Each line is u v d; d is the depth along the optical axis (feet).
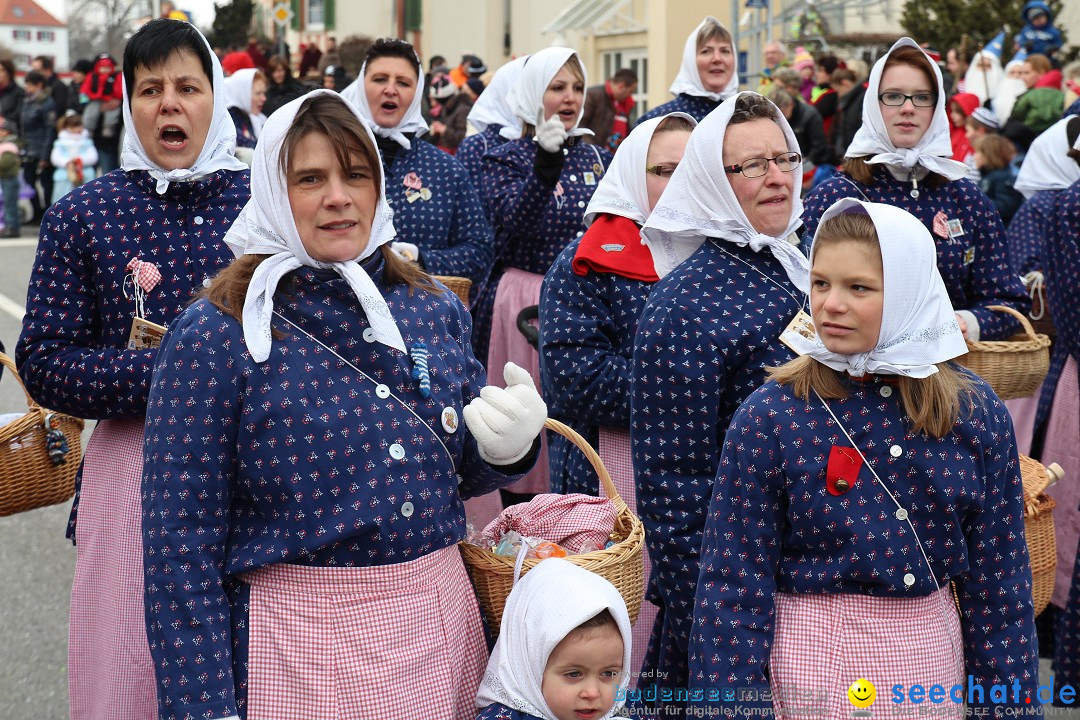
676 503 10.13
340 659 7.97
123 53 11.00
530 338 16.15
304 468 7.98
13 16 183.32
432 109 48.88
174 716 7.67
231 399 7.95
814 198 14.49
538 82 19.48
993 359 13.26
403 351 8.34
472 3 87.04
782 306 10.27
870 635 8.61
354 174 8.21
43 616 16.51
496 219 18.54
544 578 8.93
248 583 8.11
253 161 8.21
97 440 10.75
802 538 8.66
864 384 8.66
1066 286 14.66
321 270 8.31
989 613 8.85
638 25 63.82
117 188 10.80
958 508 8.60
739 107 10.71
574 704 8.74
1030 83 33.73
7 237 54.34
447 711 8.29
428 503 8.29
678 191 10.97
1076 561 13.84
